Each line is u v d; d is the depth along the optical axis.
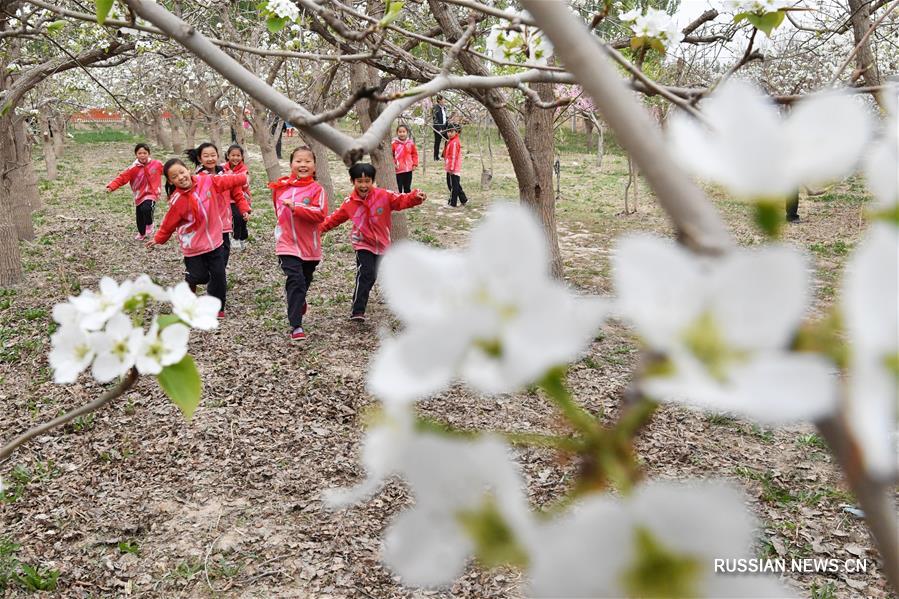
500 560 0.33
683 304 0.30
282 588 3.51
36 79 6.54
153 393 5.43
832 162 0.32
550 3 0.41
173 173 6.62
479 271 0.33
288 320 7.08
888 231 0.33
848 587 3.36
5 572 3.52
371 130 0.96
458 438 0.35
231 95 15.27
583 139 28.02
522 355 0.31
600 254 10.14
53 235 11.11
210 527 3.96
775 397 0.29
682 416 4.95
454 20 4.69
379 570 3.60
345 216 6.72
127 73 16.84
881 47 8.36
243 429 4.94
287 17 2.33
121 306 1.13
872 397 0.30
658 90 1.16
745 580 0.29
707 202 0.36
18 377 5.86
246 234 10.38
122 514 4.08
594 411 4.96
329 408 5.22
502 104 2.24
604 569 0.29
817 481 4.24
